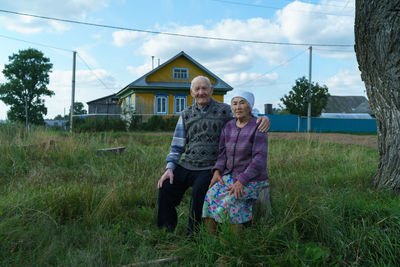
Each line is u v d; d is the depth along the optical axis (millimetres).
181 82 24172
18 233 2336
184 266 2160
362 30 3582
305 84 27594
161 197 2820
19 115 47531
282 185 3848
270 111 24844
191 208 2678
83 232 2648
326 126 26266
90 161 5785
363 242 2303
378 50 3471
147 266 2131
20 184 3990
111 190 3328
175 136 2973
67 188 3508
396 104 3494
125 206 3445
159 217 2824
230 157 2607
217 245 2238
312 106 27328
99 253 2230
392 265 2156
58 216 2867
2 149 5957
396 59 3352
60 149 6484
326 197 3107
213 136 2824
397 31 3291
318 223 2512
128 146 8039
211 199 2553
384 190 3514
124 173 4941
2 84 46781
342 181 4211
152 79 23609
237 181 2432
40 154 6039
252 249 2164
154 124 19984
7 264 2033
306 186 3740
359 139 13555
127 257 2266
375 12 3398
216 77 24234
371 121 26891
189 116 2916
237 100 2561
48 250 2201
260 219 2695
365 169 4711
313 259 2078
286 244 2256
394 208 2723
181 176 2865
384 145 3709
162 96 23188
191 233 2582
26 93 47500
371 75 3678
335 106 47375
